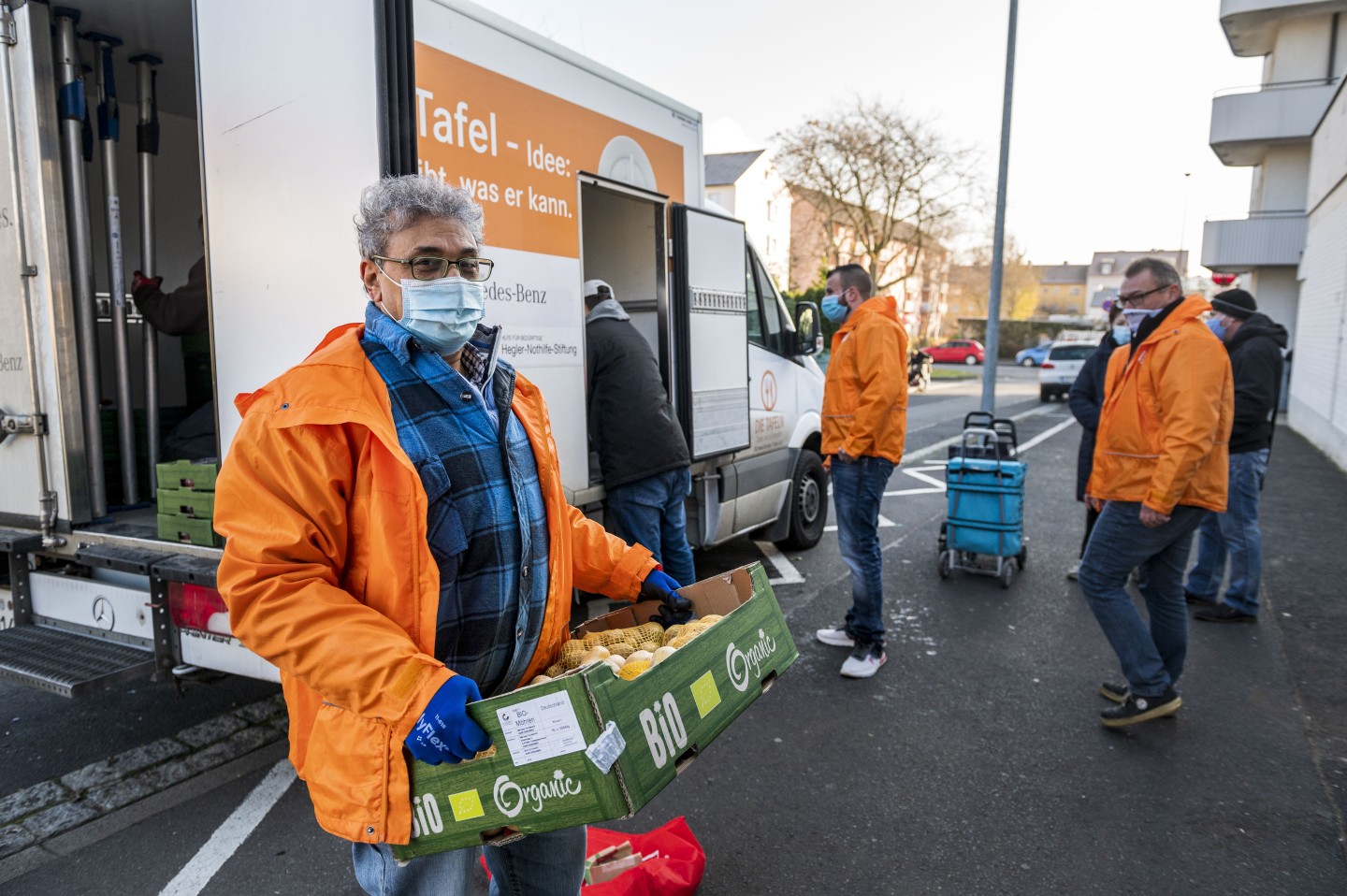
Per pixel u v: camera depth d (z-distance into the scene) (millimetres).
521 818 1378
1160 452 3369
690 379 4789
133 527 3641
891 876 2701
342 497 1410
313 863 2785
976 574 6227
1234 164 25969
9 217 3479
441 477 1471
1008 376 40781
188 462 3377
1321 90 21266
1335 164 14977
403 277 1522
